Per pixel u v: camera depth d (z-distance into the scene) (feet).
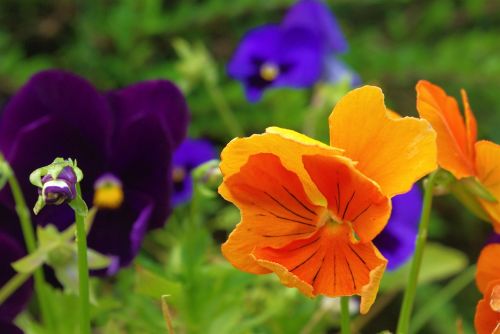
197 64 2.18
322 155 1.19
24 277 1.44
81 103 1.56
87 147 1.57
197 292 1.63
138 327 1.73
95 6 3.48
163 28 3.37
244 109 3.18
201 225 2.28
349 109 1.20
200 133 3.19
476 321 1.25
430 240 3.62
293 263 1.22
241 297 1.65
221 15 3.40
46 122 1.55
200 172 1.54
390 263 1.79
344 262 1.22
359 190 1.20
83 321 1.26
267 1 3.40
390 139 1.19
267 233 1.22
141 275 1.48
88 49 3.38
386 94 3.49
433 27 3.64
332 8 3.64
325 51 2.49
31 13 3.59
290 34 2.50
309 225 1.23
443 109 1.29
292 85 2.44
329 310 1.75
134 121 1.56
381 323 3.18
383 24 3.78
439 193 1.37
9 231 1.56
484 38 3.33
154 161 1.57
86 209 1.22
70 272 1.43
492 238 1.38
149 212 1.55
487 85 3.38
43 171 1.21
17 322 1.57
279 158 1.20
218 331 1.61
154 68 3.30
